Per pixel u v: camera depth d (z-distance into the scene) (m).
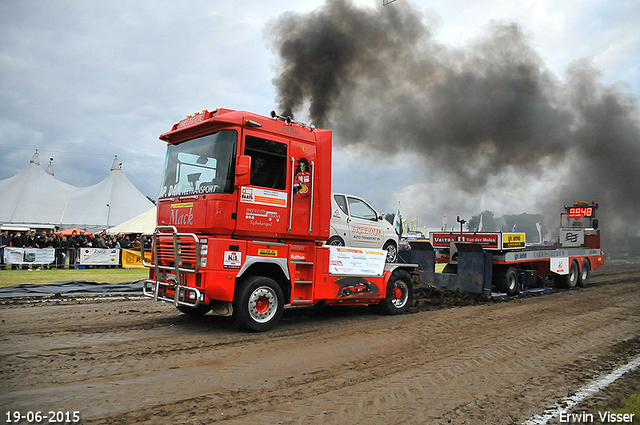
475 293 10.68
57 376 4.37
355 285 7.89
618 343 6.61
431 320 8.09
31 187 36.25
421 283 11.49
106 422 3.35
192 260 6.37
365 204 12.27
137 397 3.89
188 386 4.23
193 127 6.82
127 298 9.94
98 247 18.80
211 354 5.39
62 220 35.06
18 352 5.19
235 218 6.35
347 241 11.33
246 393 4.11
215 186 6.34
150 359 5.08
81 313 7.86
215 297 6.23
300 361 5.23
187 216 6.66
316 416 3.63
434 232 12.41
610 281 15.84
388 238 12.68
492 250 11.27
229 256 6.29
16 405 3.62
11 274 14.24
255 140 6.67
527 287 12.35
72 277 13.69
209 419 3.49
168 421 3.42
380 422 3.57
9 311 7.88
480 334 6.98
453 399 4.15
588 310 9.41
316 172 7.39
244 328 6.57
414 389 4.38
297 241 7.22
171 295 6.84
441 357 5.60
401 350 5.90
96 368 4.67
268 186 6.75
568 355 5.88
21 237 17.12
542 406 4.04
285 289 7.19
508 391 4.42
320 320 7.93
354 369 5.00
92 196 37.12
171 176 7.25
